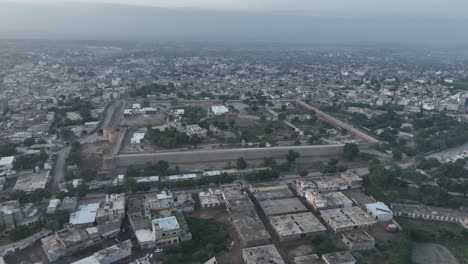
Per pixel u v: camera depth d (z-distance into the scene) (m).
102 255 164.88
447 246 195.75
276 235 196.00
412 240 199.12
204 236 190.12
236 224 196.88
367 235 192.50
